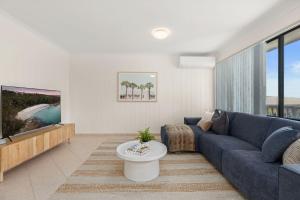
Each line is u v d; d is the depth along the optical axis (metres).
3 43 2.76
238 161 1.95
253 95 3.36
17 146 2.46
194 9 2.55
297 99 2.56
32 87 3.45
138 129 5.10
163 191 2.04
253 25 3.09
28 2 2.37
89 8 2.53
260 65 3.19
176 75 5.11
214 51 4.78
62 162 2.92
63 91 4.73
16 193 1.99
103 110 5.10
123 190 2.06
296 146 1.64
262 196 1.57
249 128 2.79
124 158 2.21
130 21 2.94
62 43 4.11
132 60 5.09
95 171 2.57
